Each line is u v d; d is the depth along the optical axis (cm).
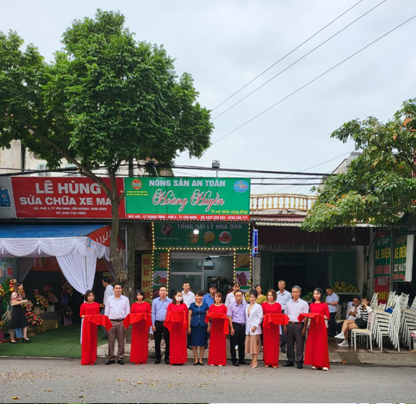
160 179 1702
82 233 1481
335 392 837
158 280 1855
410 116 1309
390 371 1126
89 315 1134
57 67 1422
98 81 1333
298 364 1137
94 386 850
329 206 1340
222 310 1154
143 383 883
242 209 1705
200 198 1705
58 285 1870
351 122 1406
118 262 1441
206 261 1938
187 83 1557
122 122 1344
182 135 1529
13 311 1415
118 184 1709
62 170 1577
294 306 1171
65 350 1320
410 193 1279
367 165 1378
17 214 1744
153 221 1709
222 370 1073
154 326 1187
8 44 1442
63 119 1473
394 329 1361
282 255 2142
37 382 880
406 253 1529
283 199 1978
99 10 1534
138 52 1375
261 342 1383
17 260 1648
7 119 1518
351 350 1352
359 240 1884
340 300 1925
